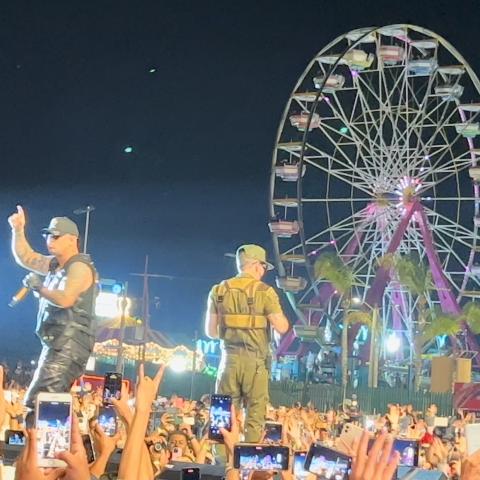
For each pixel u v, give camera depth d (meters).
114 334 61.31
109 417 10.56
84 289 10.66
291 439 14.95
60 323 10.69
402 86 65.00
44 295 10.41
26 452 5.04
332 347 69.56
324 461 6.72
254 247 12.92
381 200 65.25
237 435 8.02
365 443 4.92
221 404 10.02
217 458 12.33
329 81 63.59
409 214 65.44
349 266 67.38
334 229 66.19
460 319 69.12
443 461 15.13
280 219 64.38
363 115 64.94
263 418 12.70
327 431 24.16
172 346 65.88
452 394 61.62
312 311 69.88
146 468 6.87
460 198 66.31
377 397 63.91
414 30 63.12
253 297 12.72
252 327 12.69
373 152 65.12
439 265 68.00
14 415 13.01
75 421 5.90
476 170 63.31
